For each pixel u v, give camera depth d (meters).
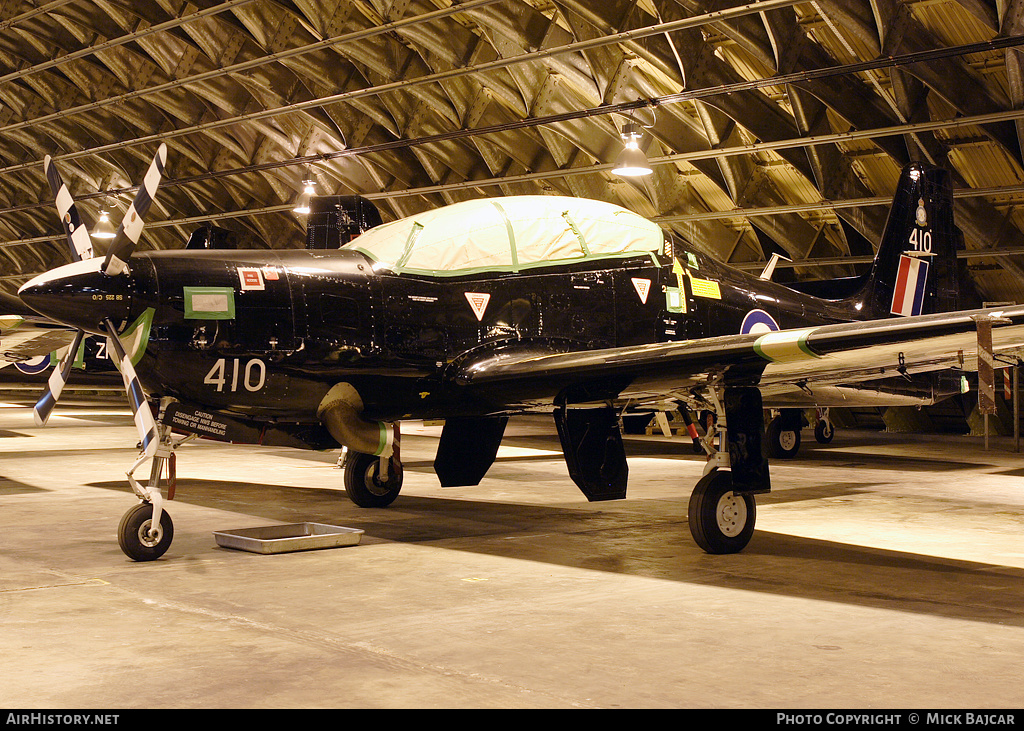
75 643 2.99
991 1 8.52
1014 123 9.94
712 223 14.03
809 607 3.52
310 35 12.79
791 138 11.30
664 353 4.45
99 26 14.07
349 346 5.06
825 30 10.04
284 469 8.89
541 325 5.66
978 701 2.47
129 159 17.75
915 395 8.31
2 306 8.71
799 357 4.19
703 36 10.45
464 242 5.55
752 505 4.72
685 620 3.32
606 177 13.77
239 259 4.98
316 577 4.04
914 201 8.98
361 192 15.57
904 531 5.32
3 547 4.74
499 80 12.04
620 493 5.26
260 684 2.59
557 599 3.64
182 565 4.30
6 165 19.66
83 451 10.58
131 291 4.56
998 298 13.67
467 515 5.97
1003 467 9.36
